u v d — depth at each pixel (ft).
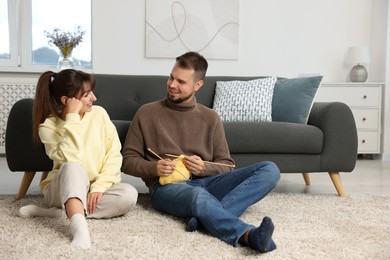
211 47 15.89
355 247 5.16
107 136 6.68
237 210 6.05
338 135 8.57
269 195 8.30
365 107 15.37
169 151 6.95
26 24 15.60
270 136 8.41
